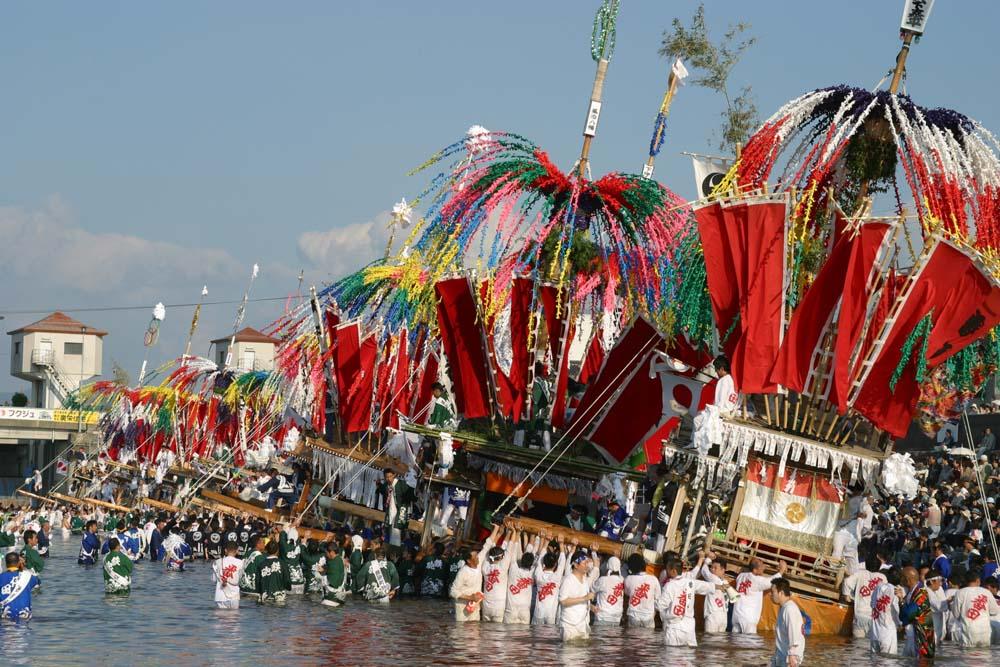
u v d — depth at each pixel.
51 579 58.03
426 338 54.53
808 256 40.28
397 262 55.66
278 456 77.00
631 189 45.72
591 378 47.34
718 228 39.25
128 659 30.55
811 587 37.78
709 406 36.91
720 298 39.34
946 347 38.00
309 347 62.81
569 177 46.53
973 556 39.66
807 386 38.75
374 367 57.03
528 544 40.00
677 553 39.69
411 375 55.31
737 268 39.00
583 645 33.28
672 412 44.31
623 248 46.34
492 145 45.69
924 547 45.31
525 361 46.72
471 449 46.75
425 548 49.31
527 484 47.22
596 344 52.69
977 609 34.28
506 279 46.34
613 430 45.47
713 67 69.00
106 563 48.47
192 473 96.56
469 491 48.34
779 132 39.62
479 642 33.94
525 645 33.34
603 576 38.09
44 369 171.25
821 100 39.94
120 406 112.12
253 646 33.06
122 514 107.06
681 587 33.38
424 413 53.69
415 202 46.06
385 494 56.34
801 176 39.91
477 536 47.72
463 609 39.19
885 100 39.34
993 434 65.56
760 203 38.81
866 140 39.91
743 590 37.00
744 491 38.91
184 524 74.62
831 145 38.25
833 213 38.94
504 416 47.12
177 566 64.62
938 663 30.59
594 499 48.84
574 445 46.56
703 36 69.44
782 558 38.88
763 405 40.69
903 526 51.16
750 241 38.91
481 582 39.91
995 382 71.00
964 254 37.50
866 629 36.75
